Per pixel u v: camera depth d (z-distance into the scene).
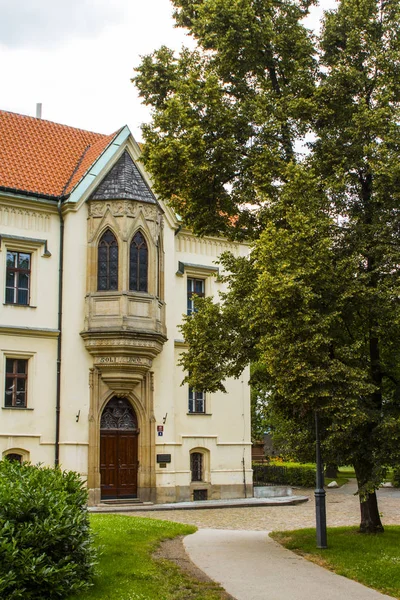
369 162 17.55
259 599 12.07
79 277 29.92
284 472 42.44
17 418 28.34
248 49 19.52
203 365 18.86
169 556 15.42
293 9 20.27
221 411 33.47
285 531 20.00
